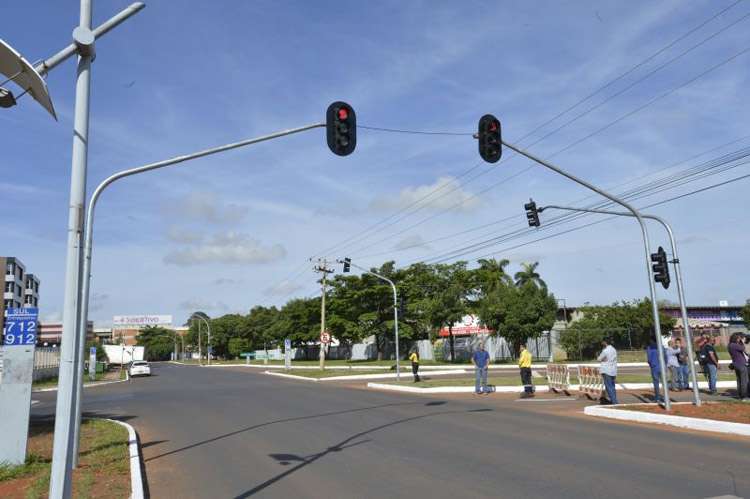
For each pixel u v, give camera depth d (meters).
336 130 11.19
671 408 14.20
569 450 10.14
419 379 29.66
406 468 9.04
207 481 8.66
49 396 28.89
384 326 56.66
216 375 47.78
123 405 21.78
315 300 72.62
